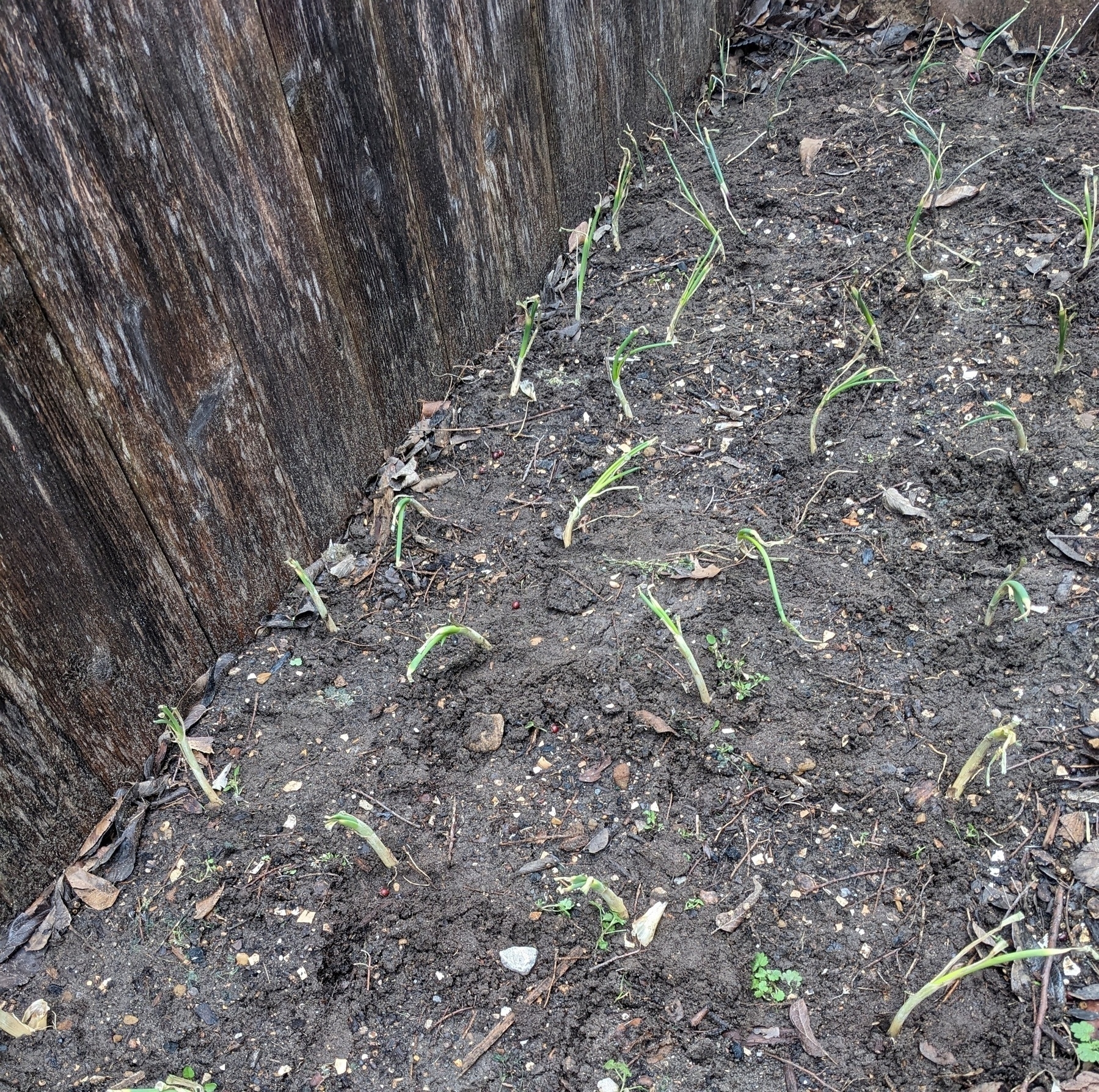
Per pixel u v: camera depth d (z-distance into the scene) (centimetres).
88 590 81
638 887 83
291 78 87
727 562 101
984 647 94
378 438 111
